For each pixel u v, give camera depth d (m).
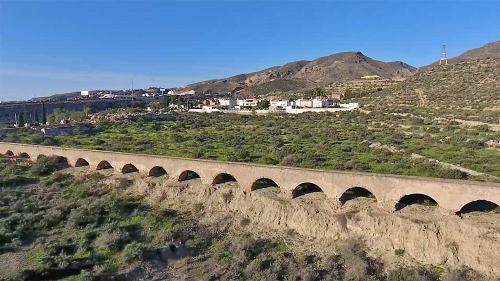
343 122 101.69
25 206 40.03
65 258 29.58
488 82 117.19
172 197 42.50
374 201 34.12
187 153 59.38
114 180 47.03
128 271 28.89
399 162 49.88
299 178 36.28
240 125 107.38
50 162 54.50
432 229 29.47
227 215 38.31
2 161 57.06
